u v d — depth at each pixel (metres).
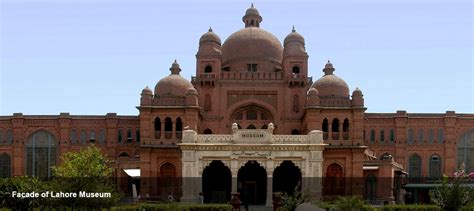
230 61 65.69
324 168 56.66
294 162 48.56
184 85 60.81
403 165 66.50
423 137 67.19
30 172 65.62
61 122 66.25
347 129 57.84
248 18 70.31
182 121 57.94
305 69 62.53
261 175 55.91
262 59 65.06
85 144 66.25
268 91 61.94
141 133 57.31
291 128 61.34
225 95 61.88
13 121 66.06
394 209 40.06
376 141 67.19
